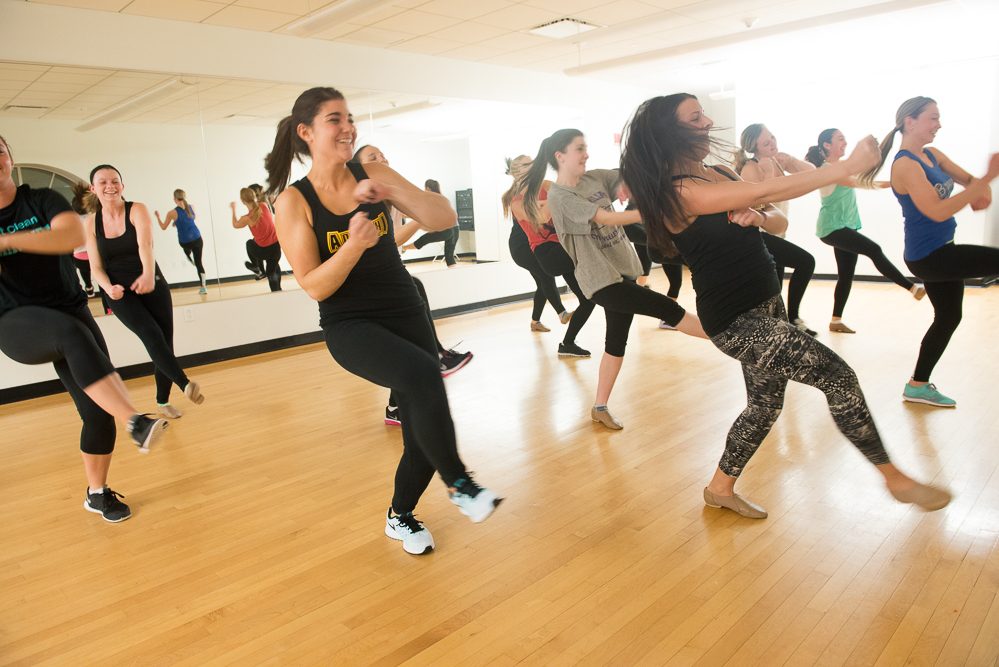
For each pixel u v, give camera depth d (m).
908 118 3.01
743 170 4.05
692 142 1.95
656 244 2.14
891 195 7.98
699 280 2.07
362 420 3.82
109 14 5.07
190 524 2.57
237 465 3.19
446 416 1.54
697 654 1.62
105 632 1.88
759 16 6.45
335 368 5.28
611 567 2.07
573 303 7.91
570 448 3.16
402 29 6.05
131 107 5.36
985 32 6.95
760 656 1.60
